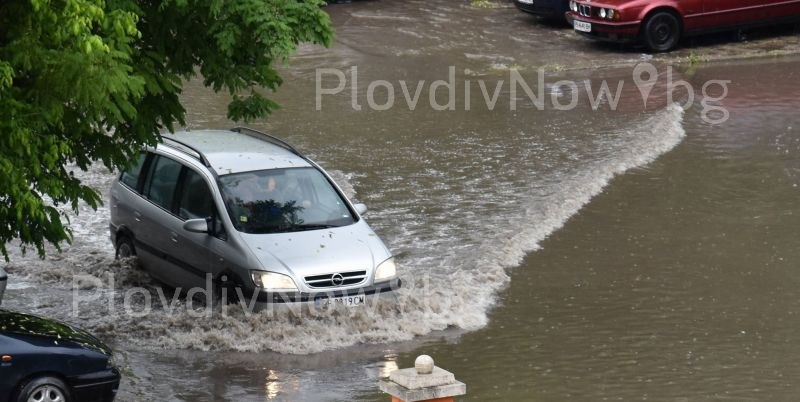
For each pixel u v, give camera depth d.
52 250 26.64
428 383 13.71
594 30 49.91
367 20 56.97
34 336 17.28
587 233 27.70
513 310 22.92
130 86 16.53
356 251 22.11
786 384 19.28
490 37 53.22
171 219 23.73
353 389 18.94
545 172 32.50
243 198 23.00
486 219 28.38
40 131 16.36
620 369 19.89
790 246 26.56
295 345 20.81
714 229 27.83
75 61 15.95
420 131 37.31
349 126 37.91
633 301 23.30
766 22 50.72
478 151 34.84
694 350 20.77
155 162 24.91
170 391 18.81
